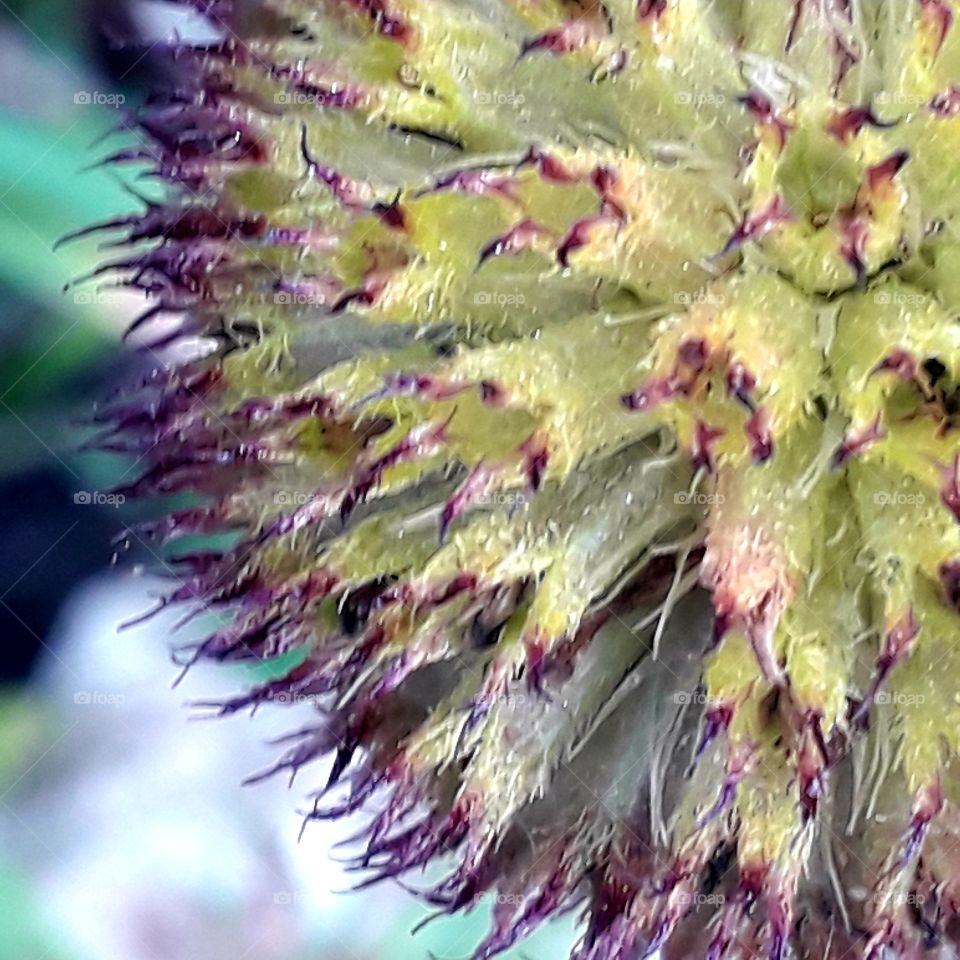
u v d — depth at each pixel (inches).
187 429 2.0
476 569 1.8
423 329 1.8
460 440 1.8
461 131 1.8
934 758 1.8
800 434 1.8
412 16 1.8
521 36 1.8
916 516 1.8
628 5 1.8
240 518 2.0
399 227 1.8
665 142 1.8
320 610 2.0
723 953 1.9
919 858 1.9
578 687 1.9
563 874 2.0
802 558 1.8
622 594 1.9
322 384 1.9
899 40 1.8
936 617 1.8
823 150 1.8
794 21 1.8
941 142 1.8
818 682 1.8
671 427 1.8
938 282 1.8
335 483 1.9
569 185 1.8
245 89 1.9
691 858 1.9
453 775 2.0
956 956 1.9
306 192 1.9
